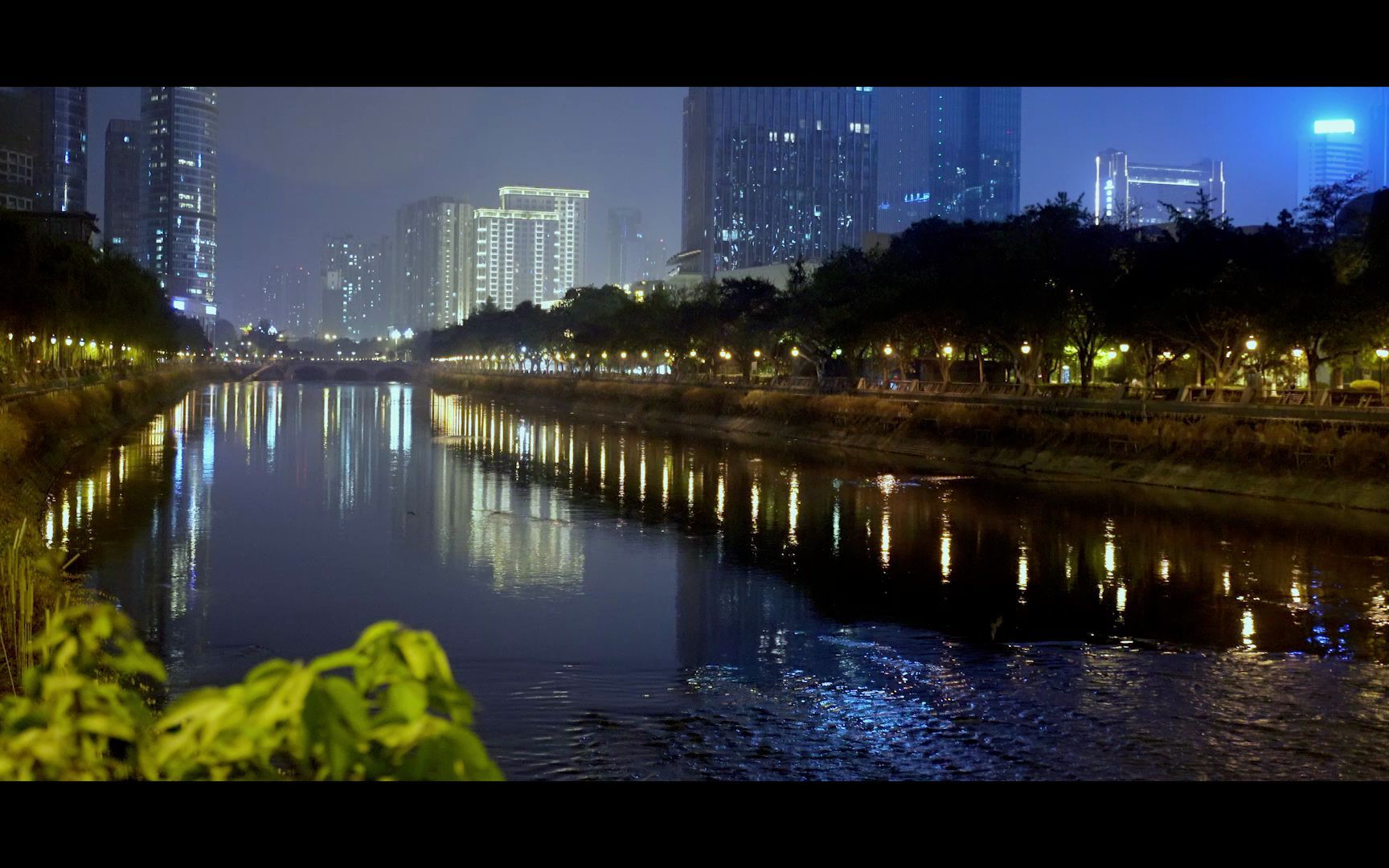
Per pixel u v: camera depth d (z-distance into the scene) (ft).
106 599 121.60
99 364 433.48
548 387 601.21
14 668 62.13
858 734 76.74
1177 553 149.69
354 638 107.45
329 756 11.69
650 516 187.21
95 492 204.54
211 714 12.05
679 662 97.04
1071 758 71.41
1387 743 74.43
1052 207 282.36
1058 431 252.01
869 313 309.42
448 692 12.59
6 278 221.66
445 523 178.60
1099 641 104.83
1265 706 83.61
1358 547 152.25
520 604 121.70
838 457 289.53
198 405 510.99
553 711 81.97
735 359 450.71
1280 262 227.20
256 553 150.30
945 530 170.91
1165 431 225.56
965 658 98.68
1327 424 196.65
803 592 127.75
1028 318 262.26
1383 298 197.36
